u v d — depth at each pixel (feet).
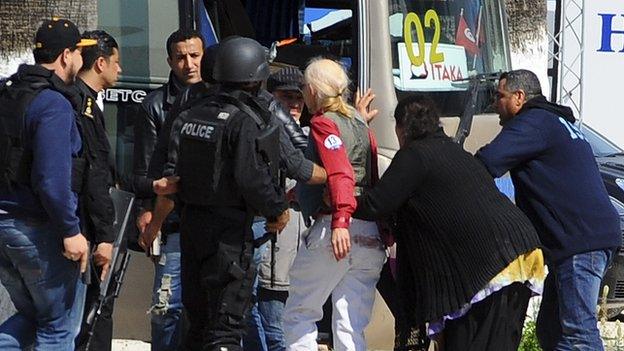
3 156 60.80
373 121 83.61
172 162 65.77
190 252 65.16
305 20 91.45
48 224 61.87
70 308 63.52
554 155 70.64
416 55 86.69
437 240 64.54
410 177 64.44
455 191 64.49
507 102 71.51
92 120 63.21
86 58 67.97
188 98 68.44
